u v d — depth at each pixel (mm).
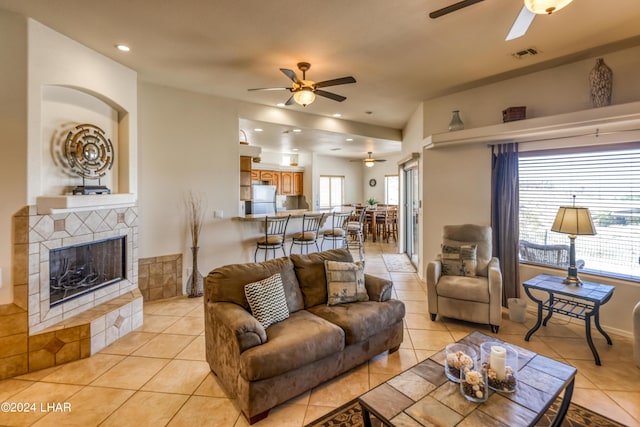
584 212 2900
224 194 4676
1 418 1968
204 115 4477
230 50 3117
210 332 2420
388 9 2420
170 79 3904
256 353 1879
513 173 3859
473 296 3221
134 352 2797
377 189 11234
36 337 2488
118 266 3414
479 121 4188
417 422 1396
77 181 2982
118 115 3482
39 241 2521
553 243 3686
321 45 3020
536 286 3012
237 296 2422
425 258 4824
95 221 3029
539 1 1737
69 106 2904
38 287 2521
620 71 3111
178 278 4328
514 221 3850
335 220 6387
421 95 4527
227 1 2314
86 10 2408
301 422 1938
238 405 2086
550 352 2797
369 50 3111
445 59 3324
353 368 2520
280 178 9789
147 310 3805
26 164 2459
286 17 2533
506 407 1484
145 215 4039
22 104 2449
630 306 3092
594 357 2625
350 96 4582
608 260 3293
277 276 2594
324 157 10578
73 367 2551
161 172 4148
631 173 3143
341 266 2883
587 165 3420
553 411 2039
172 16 2510
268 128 5602
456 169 4414
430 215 4691
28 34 2473
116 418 1968
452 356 1734
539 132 3395
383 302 2783
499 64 3447
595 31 2734
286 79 3908
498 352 1647
